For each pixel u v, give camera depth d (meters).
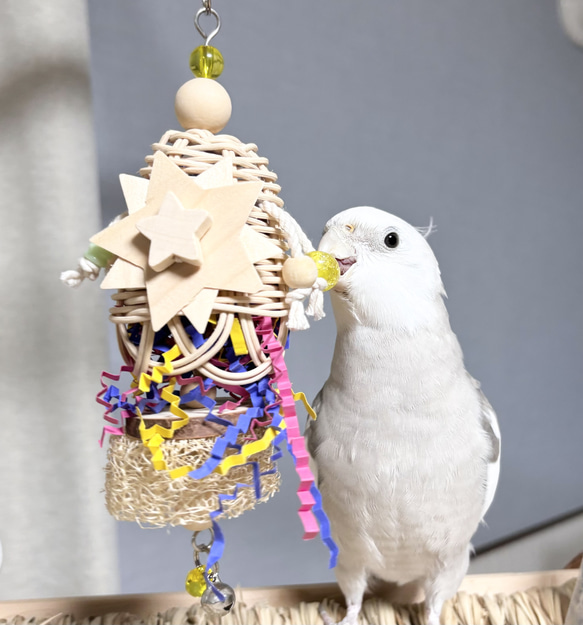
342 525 0.82
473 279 1.69
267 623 0.90
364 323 0.77
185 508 0.57
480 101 1.68
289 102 1.49
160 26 1.39
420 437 0.77
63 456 1.19
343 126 1.54
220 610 0.65
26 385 1.16
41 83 1.11
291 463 1.56
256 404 0.57
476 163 1.68
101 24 1.34
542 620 0.90
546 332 1.80
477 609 0.93
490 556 1.64
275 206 0.57
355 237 0.77
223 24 1.41
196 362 0.53
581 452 1.83
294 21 1.48
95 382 1.20
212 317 0.55
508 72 1.70
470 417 0.79
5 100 1.10
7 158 1.12
